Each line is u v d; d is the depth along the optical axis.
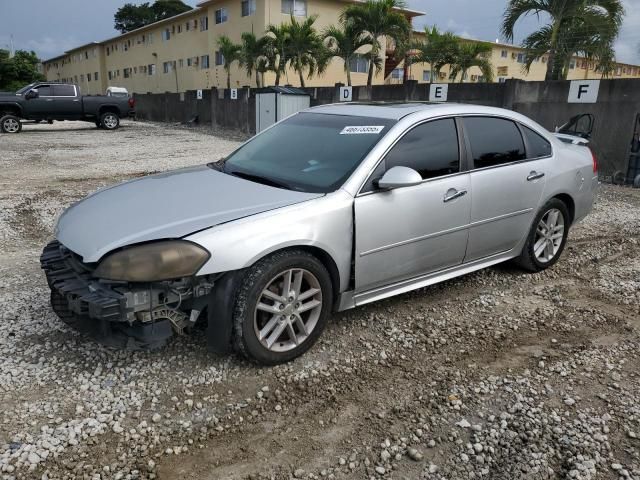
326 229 3.42
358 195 3.60
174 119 31.45
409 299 4.56
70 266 3.27
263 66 28.50
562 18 15.08
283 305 3.35
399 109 4.25
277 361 3.39
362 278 3.71
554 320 4.24
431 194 3.97
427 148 4.05
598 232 6.92
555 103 12.11
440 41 27.17
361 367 3.46
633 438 2.83
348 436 2.81
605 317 4.31
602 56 15.23
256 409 3.01
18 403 2.98
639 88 10.48
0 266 5.21
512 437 2.82
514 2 15.34
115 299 2.90
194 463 2.58
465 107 4.49
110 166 12.53
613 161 11.14
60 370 3.31
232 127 25.30
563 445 2.76
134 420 2.87
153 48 46.88
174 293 3.04
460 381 3.33
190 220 3.19
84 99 23.61
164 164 12.93
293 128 4.52
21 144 17.73
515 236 4.80
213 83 38.66
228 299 3.13
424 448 2.73
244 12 33.88
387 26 23.47
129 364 3.39
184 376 3.29
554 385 3.31
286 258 3.28
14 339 3.67
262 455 2.66
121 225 3.21
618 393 3.24
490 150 4.49
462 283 4.95
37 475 2.46
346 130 4.13
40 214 7.45
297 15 32.81
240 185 3.75
